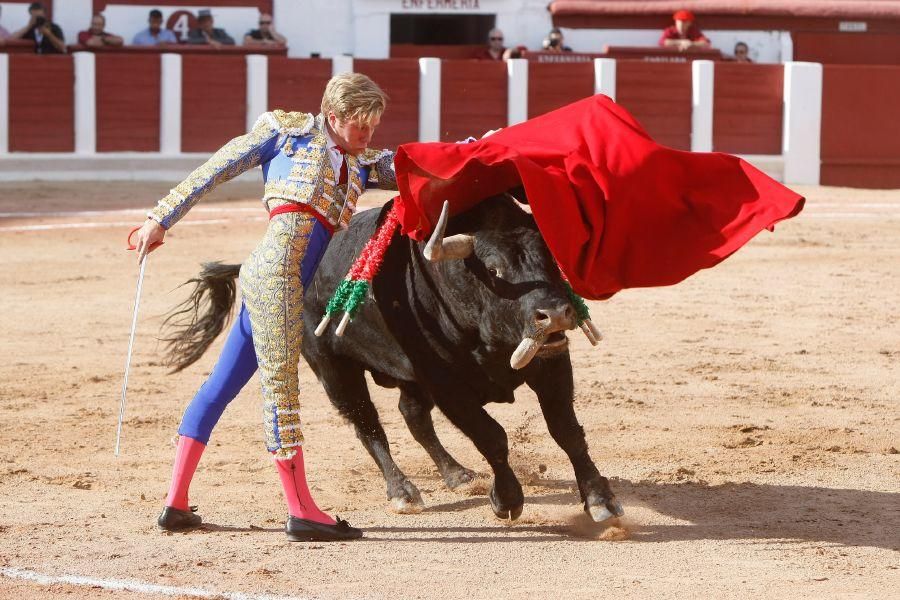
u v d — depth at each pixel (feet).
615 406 49.67
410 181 31.35
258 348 31.78
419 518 35.53
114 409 49.44
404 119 147.84
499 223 30.94
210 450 43.39
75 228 104.88
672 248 31.86
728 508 35.96
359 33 163.53
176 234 102.27
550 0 166.40
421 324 33.01
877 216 119.55
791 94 149.59
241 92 146.72
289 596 27.73
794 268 88.22
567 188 30.27
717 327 67.31
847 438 44.70
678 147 150.51
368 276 33.37
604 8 165.17
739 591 28.22
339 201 31.81
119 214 114.32
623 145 31.27
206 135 146.82
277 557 30.99
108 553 31.35
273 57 146.51
